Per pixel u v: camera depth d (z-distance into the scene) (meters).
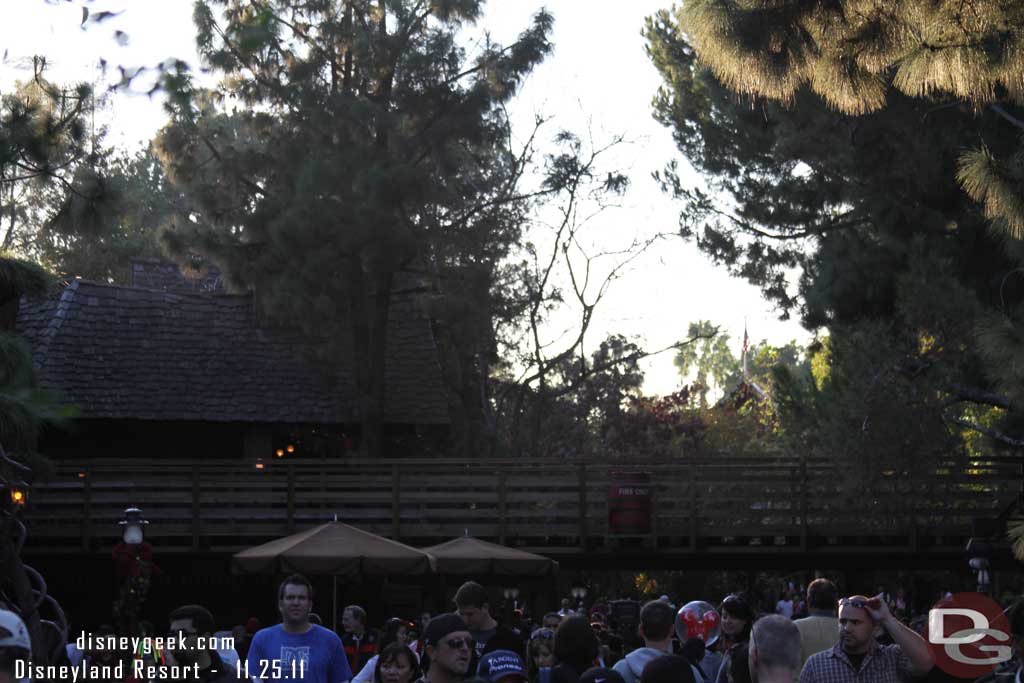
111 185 9.82
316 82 22.70
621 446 36.41
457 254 27.06
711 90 23.81
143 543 15.77
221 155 23.84
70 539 22.81
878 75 10.21
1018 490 21.94
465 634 6.32
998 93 13.46
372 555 18.14
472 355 31.31
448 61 23.42
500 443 33.00
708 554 23.09
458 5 23.39
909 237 21.02
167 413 25.58
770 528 22.92
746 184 26.00
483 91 23.61
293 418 26.31
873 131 20.28
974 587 29.52
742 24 9.91
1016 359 11.37
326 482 23.31
